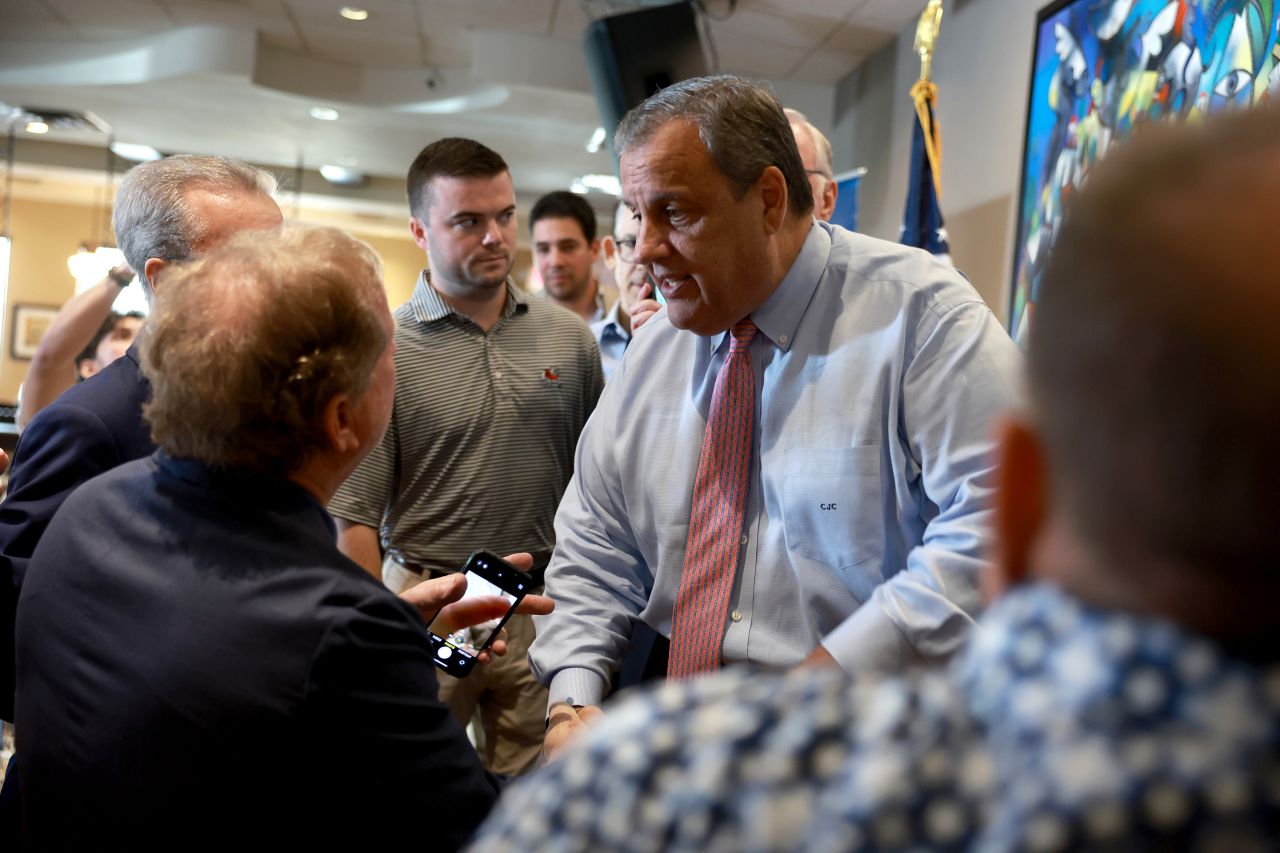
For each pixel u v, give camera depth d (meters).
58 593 1.04
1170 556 0.40
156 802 0.94
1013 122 3.80
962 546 1.30
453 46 6.21
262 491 1.03
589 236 4.01
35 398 2.80
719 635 1.52
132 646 0.97
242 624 0.95
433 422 2.40
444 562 2.41
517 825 0.50
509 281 2.55
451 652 1.46
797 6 4.83
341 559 1.02
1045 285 0.45
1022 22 3.75
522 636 2.52
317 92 6.68
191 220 1.59
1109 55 2.99
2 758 2.45
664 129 1.40
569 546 1.67
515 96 6.25
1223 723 0.38
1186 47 2.60
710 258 1.41
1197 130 0.43
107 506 1.07
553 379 2.52
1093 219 0.43
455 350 2.45
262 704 0.92
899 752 0.43
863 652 1.31
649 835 0.47
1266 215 0.39
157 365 1.03
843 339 1.47
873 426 1.44
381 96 6.78
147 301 1.66
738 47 5.47
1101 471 0.41
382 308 1.10
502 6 5.44
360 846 0.97
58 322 2.78
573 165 8.43
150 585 0.99
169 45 6.28
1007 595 0.47
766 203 1.44
